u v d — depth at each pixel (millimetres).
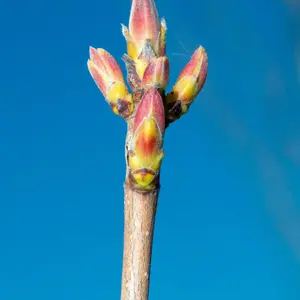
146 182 122
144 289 121
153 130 121
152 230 122
